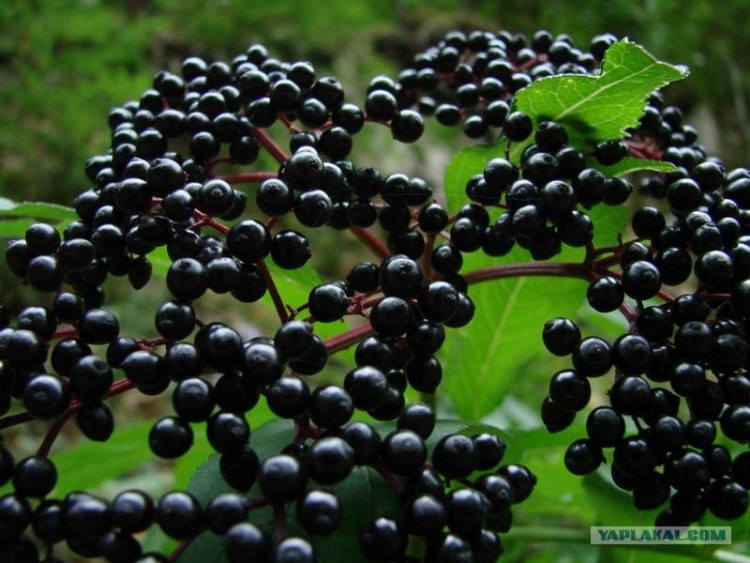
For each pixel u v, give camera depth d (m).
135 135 0.23
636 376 0.20
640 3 0.94
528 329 0.29
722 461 0.20
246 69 0.25
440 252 0.22
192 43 0.88
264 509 0.19
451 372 0.30
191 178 0.23
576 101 0.22
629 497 0.25
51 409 0.19
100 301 0.21
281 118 0.24
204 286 0.20
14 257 0.21
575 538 0.28
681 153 0.25
